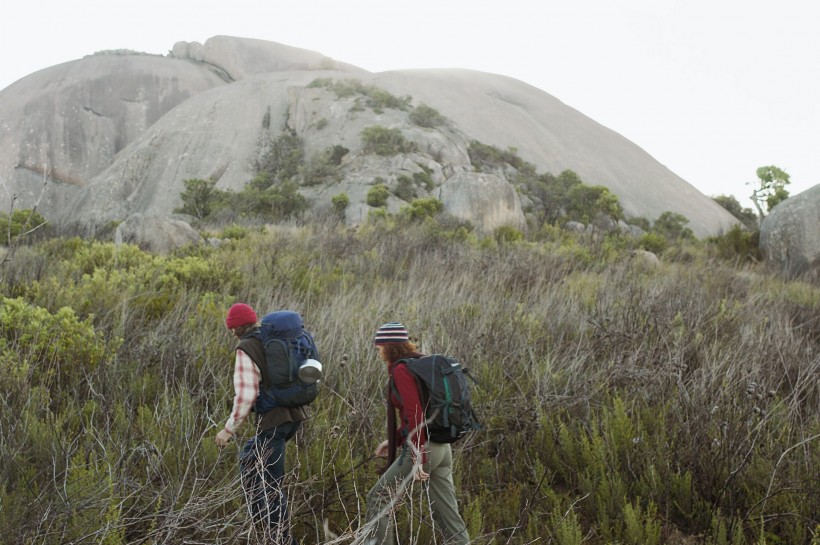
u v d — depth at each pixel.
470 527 3.47
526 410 5.01
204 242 16.52
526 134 124.94
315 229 18.41
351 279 10.18
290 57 173.25
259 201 49.38
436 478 3.42
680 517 4.02
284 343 3.56
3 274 8.02
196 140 113.25
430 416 3.29
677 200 117.19
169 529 2.90
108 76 151.25
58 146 136.62
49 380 4.97
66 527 2.89
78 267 10.12
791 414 4.84
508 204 25.02
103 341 5.61
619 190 115.19
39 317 5.58
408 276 10.99
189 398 4.63
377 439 4.49
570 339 7.25
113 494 3.18
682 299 8.86
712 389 5.23
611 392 5.62
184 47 178.75
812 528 3.62
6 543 2.76
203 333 6.18
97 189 107.00
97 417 4.36
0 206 120.75
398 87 133.62
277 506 3.38
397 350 3.46
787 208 17.48
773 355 6.39
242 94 126.06
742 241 19.41
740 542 3.48
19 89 147.75
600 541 3.71
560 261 13.68
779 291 12.16
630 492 4.16
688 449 4.35
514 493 3.93
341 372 5.58
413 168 82.88
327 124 110.25
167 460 3.76
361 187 76.69
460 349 6.19
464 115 125.69
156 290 8.27
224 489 3.25
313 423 4.50
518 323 7.41
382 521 3.26
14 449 3.66
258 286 9.02
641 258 15.81
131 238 15.80
